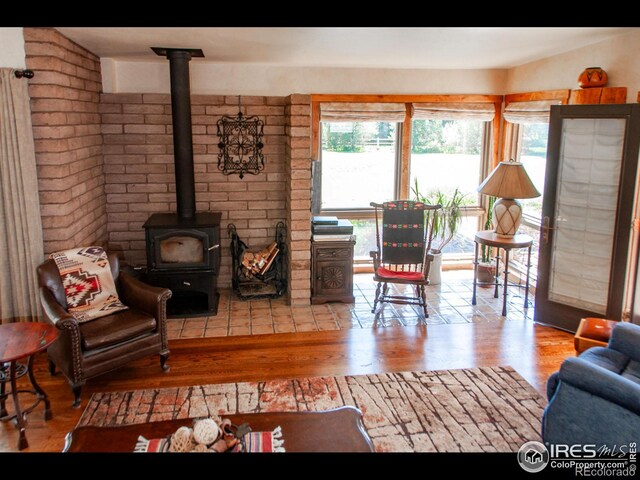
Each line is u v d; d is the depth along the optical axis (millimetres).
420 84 6156
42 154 4043
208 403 3529
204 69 5758
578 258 4578
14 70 3812
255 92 5895
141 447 2369
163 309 3873
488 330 4746
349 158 6348
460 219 6336
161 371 3982
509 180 4984
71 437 2459
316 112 6027
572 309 4641
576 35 4258
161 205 5574
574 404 2707
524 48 4812
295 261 5234
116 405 3506
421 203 5055
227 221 5746
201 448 2217
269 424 2574
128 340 3693
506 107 6180
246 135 5598
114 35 4074
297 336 4613
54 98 3986
